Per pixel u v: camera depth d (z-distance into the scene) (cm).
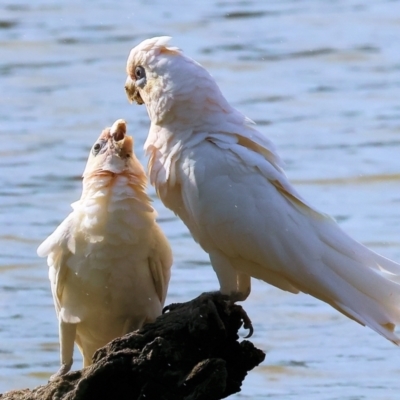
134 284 1141
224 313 1048
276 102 2964
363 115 2858
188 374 1009
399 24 3578
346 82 3095
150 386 1017
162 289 1170
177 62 1113
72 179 2456
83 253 1129
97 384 1026
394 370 1611
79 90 3044
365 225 2162
